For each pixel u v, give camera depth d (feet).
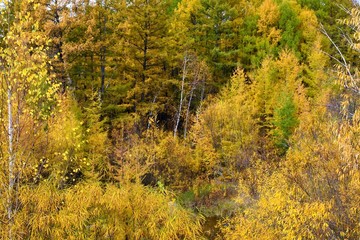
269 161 49.52
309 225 24.76
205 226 47.47
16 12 19.21
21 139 19.36
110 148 55.42
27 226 20.12
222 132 62.39
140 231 21.80
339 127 22.81
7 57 18.37
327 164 26.73
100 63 74.18
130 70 78.74
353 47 19.88
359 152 20.92
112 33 75.82
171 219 22.13
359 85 20.11
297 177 28.60
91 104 61.31
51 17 62.44
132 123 66.49
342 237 24.57
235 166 58.08
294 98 69.62
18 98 18.39
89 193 22.08
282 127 63.67
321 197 26.94
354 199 24.31
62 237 20.89
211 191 57.41
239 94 70.08
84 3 67.62
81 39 67.97
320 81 73.15
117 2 75.10
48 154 23.93
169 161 56.54
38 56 19.72
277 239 28.25
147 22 74.23
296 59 78.59
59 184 22.65
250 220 32.01
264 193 32.37
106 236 21.48
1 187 19.21
